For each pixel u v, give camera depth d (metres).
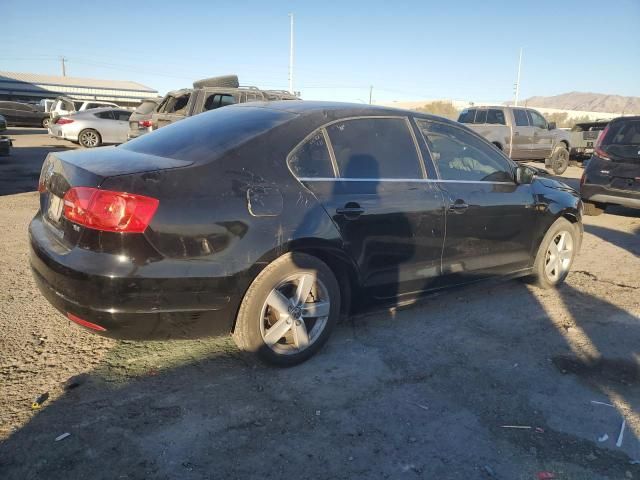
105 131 18.73
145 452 2.44
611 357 3.66
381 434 2.67
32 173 11.52
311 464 2.43
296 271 3.14
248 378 3.14
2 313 3.83
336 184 3.35
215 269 2.82
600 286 5.21
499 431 2.75
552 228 4.88
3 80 58.03
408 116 3.94
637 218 9.20
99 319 2.67
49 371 3.08
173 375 3.12
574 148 17.05
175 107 11.61
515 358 3.59
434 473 2.41
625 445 2.68
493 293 4.90
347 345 3.66
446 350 3.66
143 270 2.64
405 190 3.68
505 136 14.18
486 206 4.20
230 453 2.47
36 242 2.97
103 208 2.60
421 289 3.92
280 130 3.25
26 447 2.42
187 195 2.76
